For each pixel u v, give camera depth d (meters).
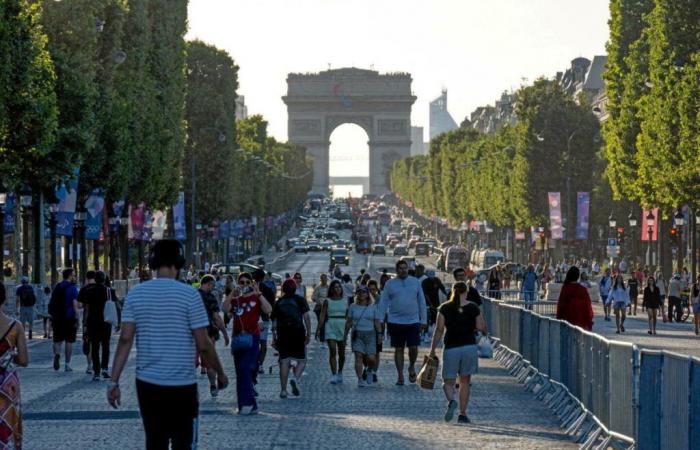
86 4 109.25
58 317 67.94
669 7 133.88
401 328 59.25
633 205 198.12
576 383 44.56
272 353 82.69
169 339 26.17
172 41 158.88
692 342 91.50
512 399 53.94
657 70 135.12
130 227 151.38
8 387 29.12
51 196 113.38
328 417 47.09
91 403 51.78
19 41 83.75
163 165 151.38
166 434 26.28
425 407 50.59
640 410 33.50
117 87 134.50
